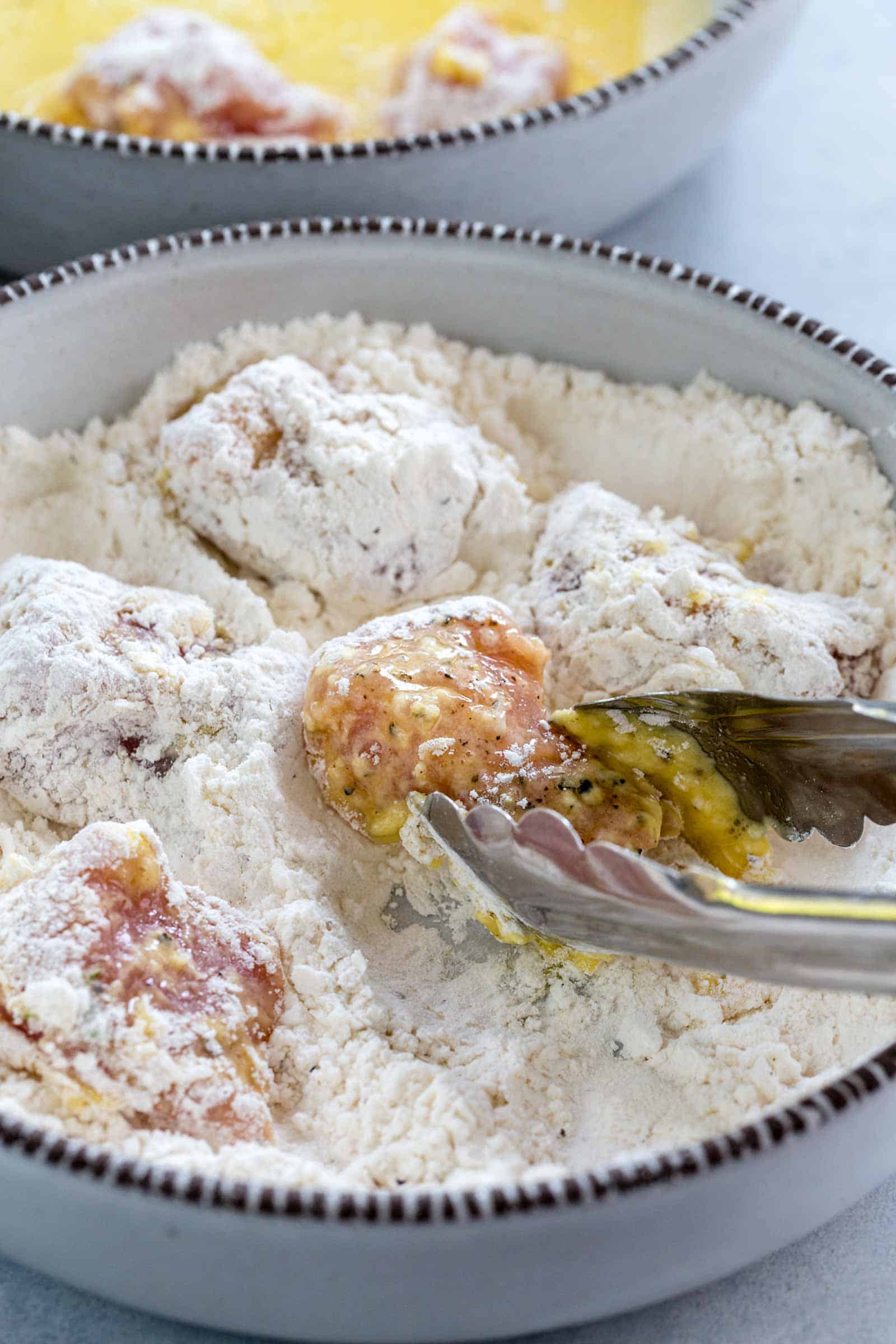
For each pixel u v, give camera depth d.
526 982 0.43
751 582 0.47
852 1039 0.42
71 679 0.44
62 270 0.48
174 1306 0.39
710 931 0.39
